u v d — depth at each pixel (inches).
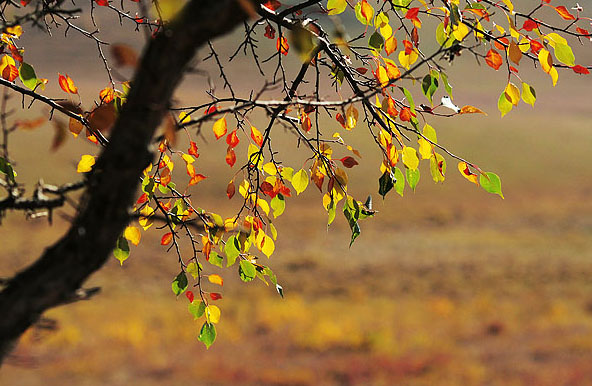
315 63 101.1
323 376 878.4
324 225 1898.4
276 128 2632.9
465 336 1059.3
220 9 45.8
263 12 91.1
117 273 1373.0
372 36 95.5
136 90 47.9
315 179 104.3
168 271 1397.6
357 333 1047.0
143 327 1047.6
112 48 42.6
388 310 1213.1
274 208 108.3
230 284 1342.3
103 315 1098.7
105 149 48.6
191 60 47.8
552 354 967.6
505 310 1208.2
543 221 2022.6
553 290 1348.4
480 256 1627.7
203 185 2139.5
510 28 90.6
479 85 4945.9
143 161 48.8
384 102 97.1
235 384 850.8
